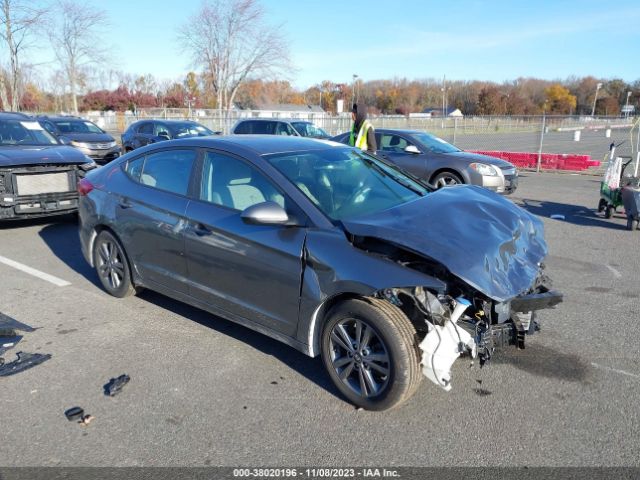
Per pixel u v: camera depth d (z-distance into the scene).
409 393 3.26
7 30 27.31
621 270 6.42
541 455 2.99
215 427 3.25
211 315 4.95
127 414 3.38
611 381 3.79
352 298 3.36
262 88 61.66
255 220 3.50
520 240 3.62
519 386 3.72
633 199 8.42
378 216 3.53
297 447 3.07
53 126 17.23
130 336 4.49
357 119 8.43
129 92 59.28
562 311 5.08
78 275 6.11
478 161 10.79
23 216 7.72
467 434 3.18
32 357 4.12
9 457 2.98
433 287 3.01
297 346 3.71
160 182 4.68
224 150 4.24
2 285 5.75
